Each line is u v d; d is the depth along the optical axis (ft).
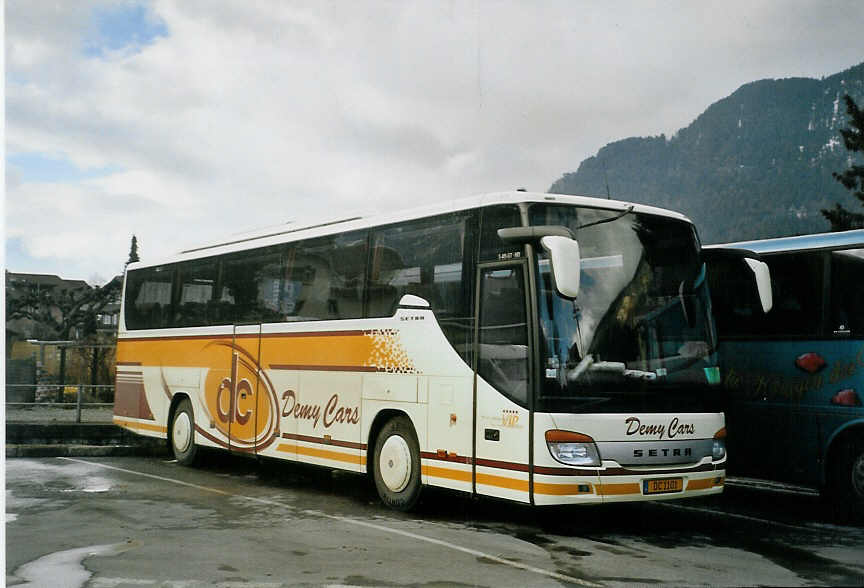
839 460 34.81
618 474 29.25
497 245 31.94
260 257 46.57
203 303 51.26
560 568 24.76
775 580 23.79
